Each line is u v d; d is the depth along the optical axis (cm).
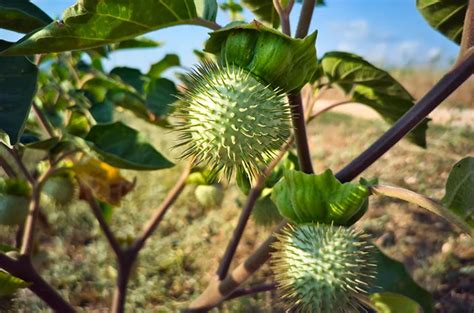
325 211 15
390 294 15
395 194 14
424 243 46
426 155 68
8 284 19
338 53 21
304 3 15
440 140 74
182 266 47
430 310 21
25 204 23
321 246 15
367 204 15
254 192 22
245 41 14
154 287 42
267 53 14
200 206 58
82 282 43
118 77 25
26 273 20
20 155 22
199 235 52
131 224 54
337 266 15
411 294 21
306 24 15
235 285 19
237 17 30
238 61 14
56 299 21
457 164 13
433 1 20
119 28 14
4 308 20
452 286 40
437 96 15
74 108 25
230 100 14
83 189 25
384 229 49
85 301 41
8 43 14
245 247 50
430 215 51
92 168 22
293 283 15
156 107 23
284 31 15
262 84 14
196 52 26
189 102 14
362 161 15
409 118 15
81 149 19
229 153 14
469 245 45
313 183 15
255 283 42
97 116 23
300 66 14
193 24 14
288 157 23
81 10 13
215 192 28
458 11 20
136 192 60
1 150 22
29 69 14
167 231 54
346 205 15
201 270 46
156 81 23
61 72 29
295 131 15
